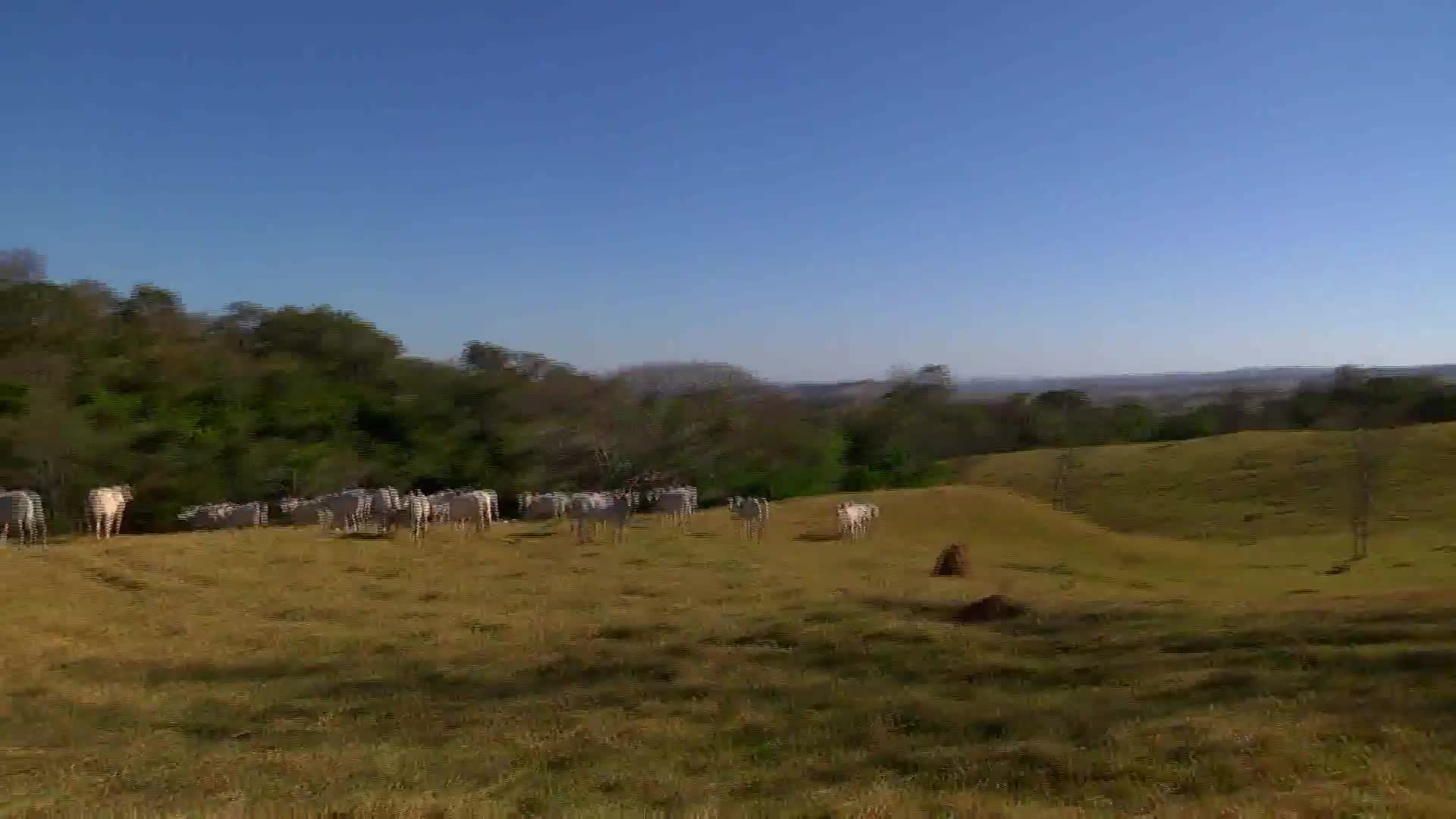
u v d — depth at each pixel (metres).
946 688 14.06
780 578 26.11
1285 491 59.44
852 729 12.49
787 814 9.41
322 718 14.26
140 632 19.64
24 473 49.78
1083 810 9.17
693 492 45.19
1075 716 12.16
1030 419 112.88
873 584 25.09
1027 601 20.62
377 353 83.38
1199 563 39.41
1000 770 10.58
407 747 12.80
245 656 17.78
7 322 64.69
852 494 55.59
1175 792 9.66
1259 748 10.47
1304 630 15.34
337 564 27.89
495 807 9.90
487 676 16.08
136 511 54.72
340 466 62.91
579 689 15.12
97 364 61.34
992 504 49.19
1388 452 57.06
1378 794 8.91
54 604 21.48
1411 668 12.80
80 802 10.52
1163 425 108.94
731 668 15.88
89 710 14.77
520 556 30.75
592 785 11.01
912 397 112.38
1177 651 15.08
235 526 42.62
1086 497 69.81
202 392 63.81
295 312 82.56
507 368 85.06
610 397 82.19
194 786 11.18
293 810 9.71
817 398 142.38
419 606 22.20
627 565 28.98
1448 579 31.72
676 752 12.15
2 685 15.91
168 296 84.94
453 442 71.94
